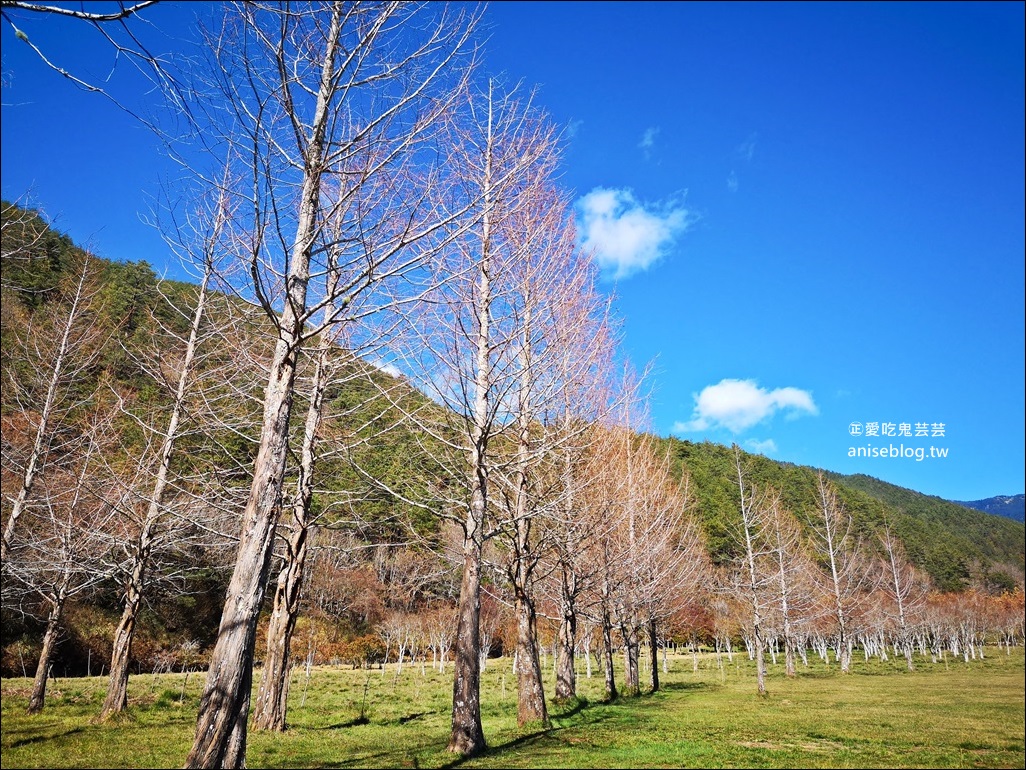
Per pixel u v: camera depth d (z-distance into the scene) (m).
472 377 10.40
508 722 13.28
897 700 18.50
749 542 23.28
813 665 44.41
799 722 12.91
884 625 47.06
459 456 11.54
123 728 10.92
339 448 12.52
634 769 7.43
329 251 6.73
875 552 46.34
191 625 28.77
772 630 40.59
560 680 15.59
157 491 12.75
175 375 13.66
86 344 14.27
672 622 34.22
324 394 13.09
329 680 25.44
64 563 12.95
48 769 7.66
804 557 36.06
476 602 9.45
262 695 11.62
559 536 14.09
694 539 25.56
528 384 11.81
